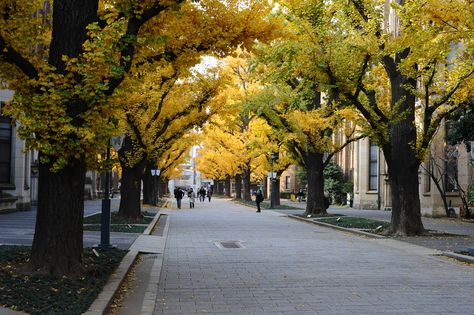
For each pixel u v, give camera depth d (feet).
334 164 171.53
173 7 29.22
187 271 35.32
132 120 69.82
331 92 60.49
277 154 136.46
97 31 26.61
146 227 67.36
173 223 82.12
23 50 28.60
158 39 29.78
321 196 98.78
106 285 26.73
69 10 28.48
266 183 251.19
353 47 54.60
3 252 33.63
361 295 27.37
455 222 86.99
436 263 39.63
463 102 61.11
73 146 26.21
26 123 25.22
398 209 61.41
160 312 23.61
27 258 31.40
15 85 28.14
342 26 58.13
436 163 96.84
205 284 30.53
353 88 58.65
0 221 68.74
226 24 34.06
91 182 174.50
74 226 28.76
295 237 60.23
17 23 28.07
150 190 142.10
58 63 28.27
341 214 104.53
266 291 28.45
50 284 25.08
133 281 30.99
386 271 35.58
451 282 31.40
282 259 41.42
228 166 191.31
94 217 77.41
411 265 38.52
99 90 26.08
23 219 73.20
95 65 26.35
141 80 29.96
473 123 74.54
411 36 48.98
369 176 133.69
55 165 26.08
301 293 27.91
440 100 60.29
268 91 88.17
